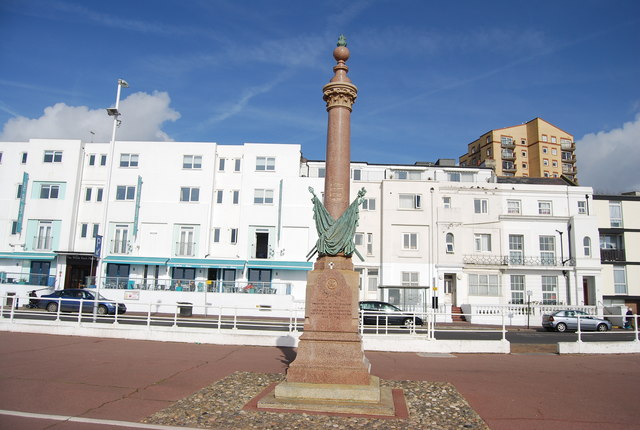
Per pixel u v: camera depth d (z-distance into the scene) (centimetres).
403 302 3644
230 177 3931
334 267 1020
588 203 4206
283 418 827
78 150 3925
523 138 8769
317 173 4341
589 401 990
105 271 3794
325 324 990
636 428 815
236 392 1000
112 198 3891
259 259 3738
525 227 4112
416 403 952
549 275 4012
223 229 3862
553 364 1480
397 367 1394
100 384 1049
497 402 973
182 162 3909
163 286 3603
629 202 4338
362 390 916
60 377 1105
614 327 3384
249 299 3503
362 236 4059
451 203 4112
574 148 8681
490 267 3997
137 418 809
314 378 957
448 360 1553
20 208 3838
